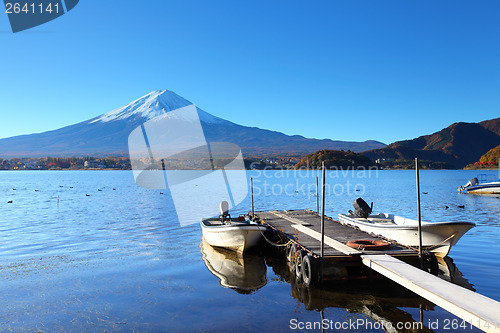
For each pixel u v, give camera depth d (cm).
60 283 1107
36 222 2380
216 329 794
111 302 955
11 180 10412
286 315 870
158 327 806
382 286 1063
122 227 2161
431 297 766
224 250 1546
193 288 1070
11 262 1345
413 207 3080
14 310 903
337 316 861
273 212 2127
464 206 3088
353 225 1600
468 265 1240
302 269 1108
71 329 800
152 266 1302
